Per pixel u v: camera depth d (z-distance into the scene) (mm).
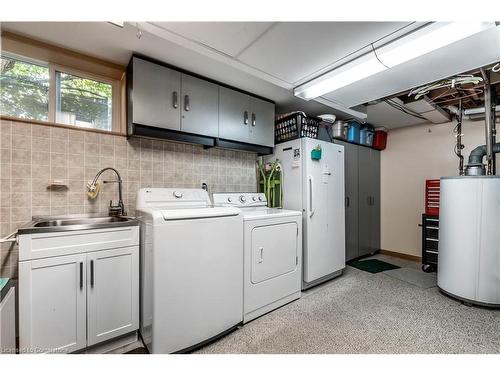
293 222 2453
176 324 1558
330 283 2898
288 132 2918
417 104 2967
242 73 2271
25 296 1336
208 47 1767
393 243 4188
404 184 4078
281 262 2314
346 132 3605
